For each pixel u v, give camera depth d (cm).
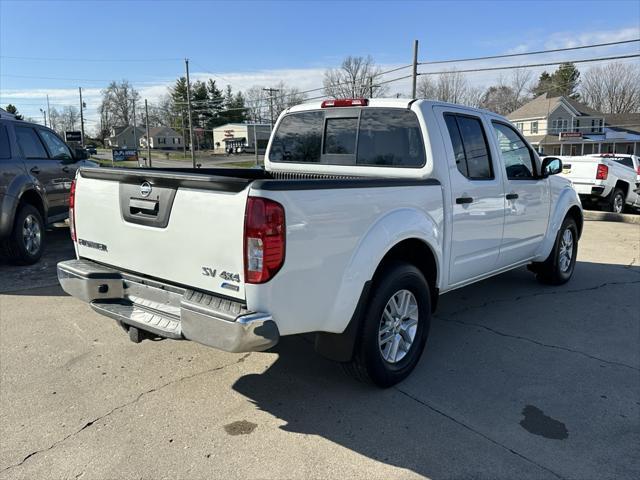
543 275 623
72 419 319
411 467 276
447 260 413
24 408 331
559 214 589
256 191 268
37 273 673
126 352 420
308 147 495
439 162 399
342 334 331
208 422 317
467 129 441
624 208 1511
